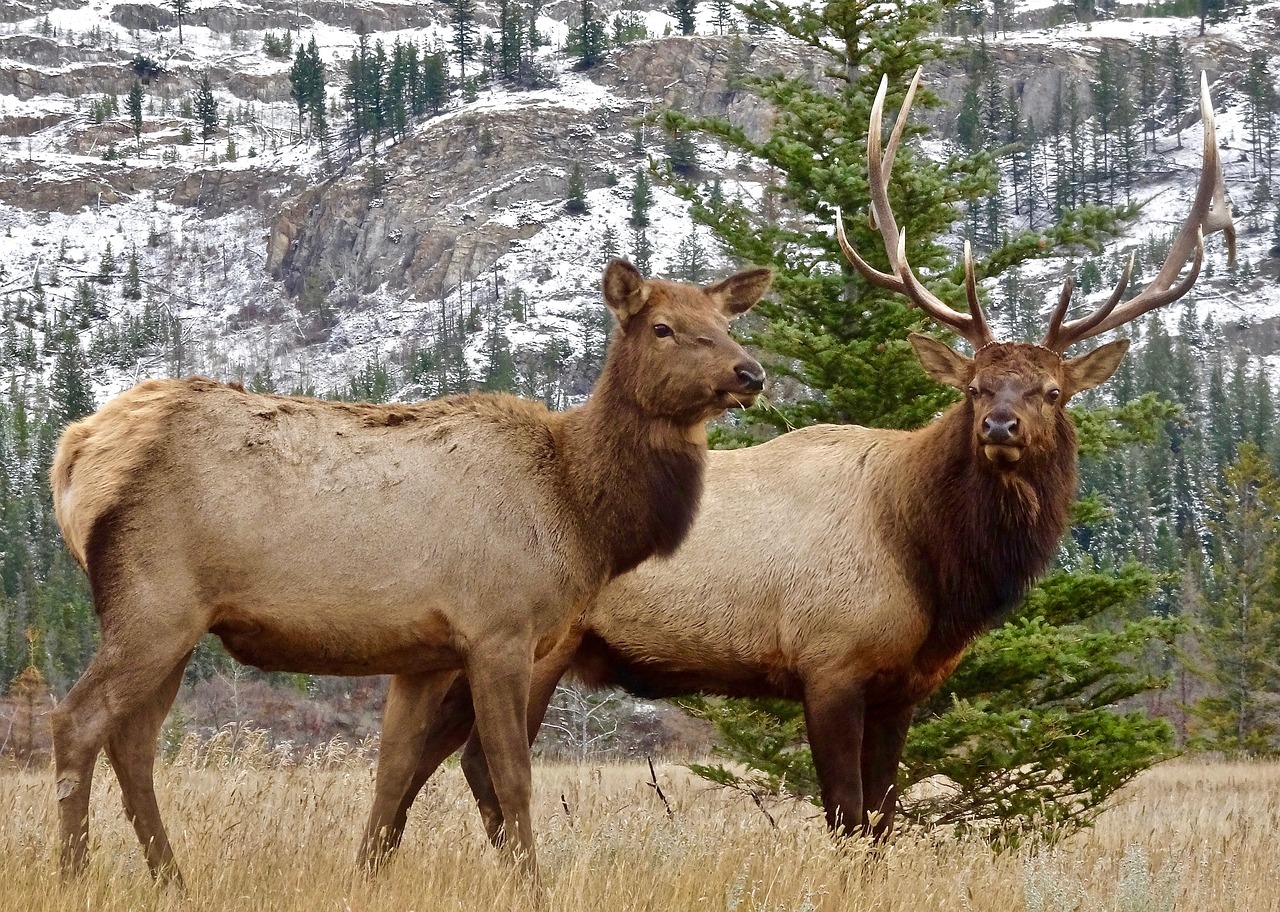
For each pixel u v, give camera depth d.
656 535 25.84
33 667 77.56
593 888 22.11
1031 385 29.34
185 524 22.50
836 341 41.31
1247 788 65.88
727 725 40.34
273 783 33.56
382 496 23.69
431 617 23.78
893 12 44.75
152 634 22.09
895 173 42.03
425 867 23.31
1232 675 122.62
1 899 19.55
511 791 23.64
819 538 31.59
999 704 40.12
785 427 42.94
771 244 44.44
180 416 22.98
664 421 25.73
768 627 31.69
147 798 22.75
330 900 20.97
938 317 33.16
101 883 20.42
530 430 25.27
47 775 38.94
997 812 38.69
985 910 23.53
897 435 32.62
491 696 23.83
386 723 25.77
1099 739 37.34
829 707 30.83
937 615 31.05
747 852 25.45
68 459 22.95
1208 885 26.47
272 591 23.02
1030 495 29.89
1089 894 23.98
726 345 25.44
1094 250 43.00
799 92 44.34
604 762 75.00
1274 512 126.38
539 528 24.53
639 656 32.41
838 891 23.38
